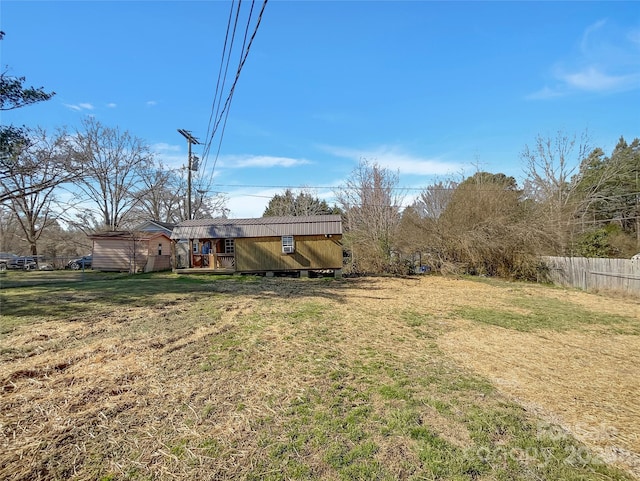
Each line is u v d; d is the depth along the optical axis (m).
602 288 11.61
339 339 5.57
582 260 12.69
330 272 17.73
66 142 17.77
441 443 2.61
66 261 25.67
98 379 3.80
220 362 4.41
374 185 24.31
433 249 18.23
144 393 3.47
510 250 15.88
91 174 15.05
